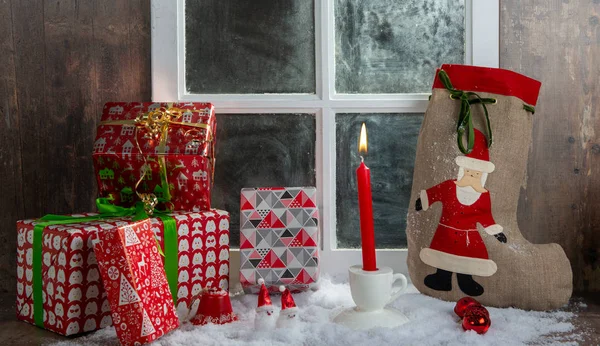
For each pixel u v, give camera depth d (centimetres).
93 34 159
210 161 140
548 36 155
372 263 118
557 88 155
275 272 140
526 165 149
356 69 160
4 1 158
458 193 135
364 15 160
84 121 160
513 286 129
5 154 159
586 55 154
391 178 160
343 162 160
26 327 122
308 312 127
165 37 157
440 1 159
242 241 141
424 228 138
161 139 135
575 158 156
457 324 118
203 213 133
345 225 161
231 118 160
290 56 160
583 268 157
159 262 117
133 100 160
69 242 112
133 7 158
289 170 160
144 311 108
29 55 158
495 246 131
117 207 131
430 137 141
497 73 138
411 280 141
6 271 160
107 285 108
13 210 160
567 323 121
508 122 137
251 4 160
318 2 158
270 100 158
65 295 113
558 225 157
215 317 121
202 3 160
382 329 112
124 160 135
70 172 160
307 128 160
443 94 142
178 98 159
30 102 159
